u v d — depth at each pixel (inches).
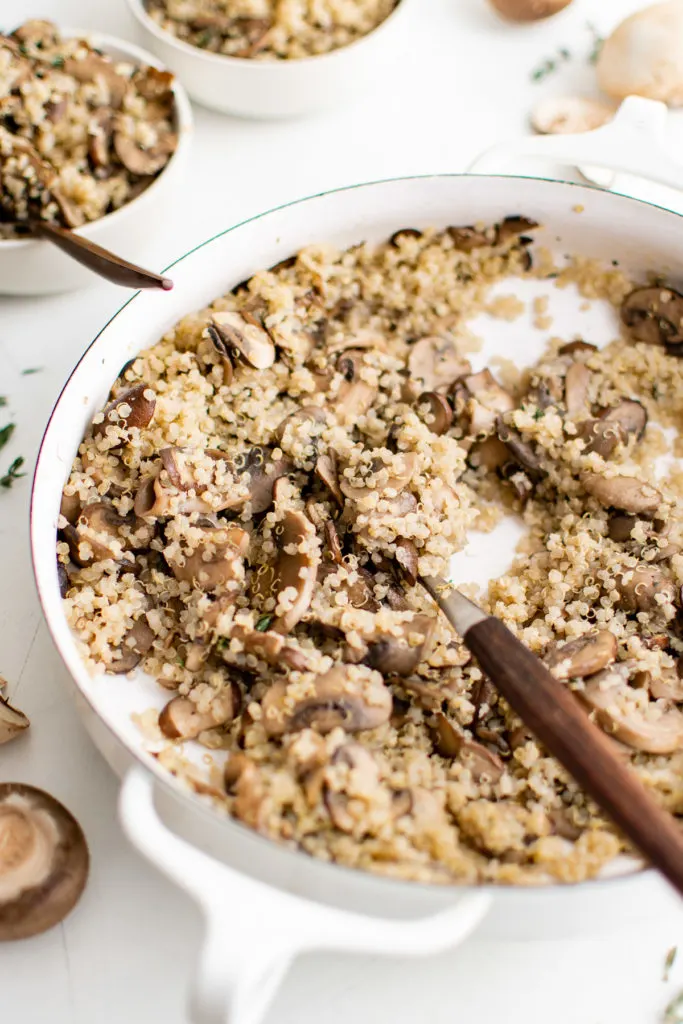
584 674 22.2
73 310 27.0
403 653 22.2
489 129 29.2
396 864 20.3
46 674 24.2
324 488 24.1
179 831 21.3
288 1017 22.3
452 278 26.4
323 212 25.1
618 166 25.3
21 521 25.4
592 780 20.2
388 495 23.4
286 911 19.2
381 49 27.7
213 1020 18.7
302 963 22.6
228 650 22.3
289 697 21.5
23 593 24.8
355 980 22.5
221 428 24.5
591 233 26.0
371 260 26.4
